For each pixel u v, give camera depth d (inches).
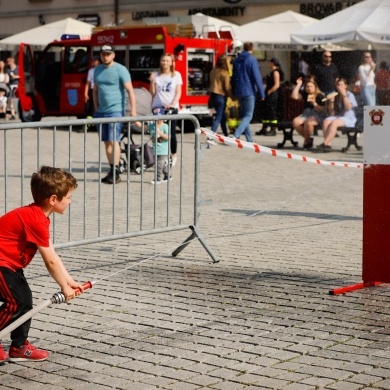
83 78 1195.3
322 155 861.2
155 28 1103.0
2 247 235.6
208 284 336.2
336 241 424.5
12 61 1451.8
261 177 682.2
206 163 773.9
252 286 332.5
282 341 263.4
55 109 1239.5
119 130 620.1
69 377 232.1
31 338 267.1
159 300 312.3
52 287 331.3
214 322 284.5
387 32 920.3
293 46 1229.1
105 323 283.6
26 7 1924.2
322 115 918.4
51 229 451.5
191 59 1109.1
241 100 944.3
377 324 281.3
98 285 334.0
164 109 721.6
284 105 1082.7
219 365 241.3
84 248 408.8
